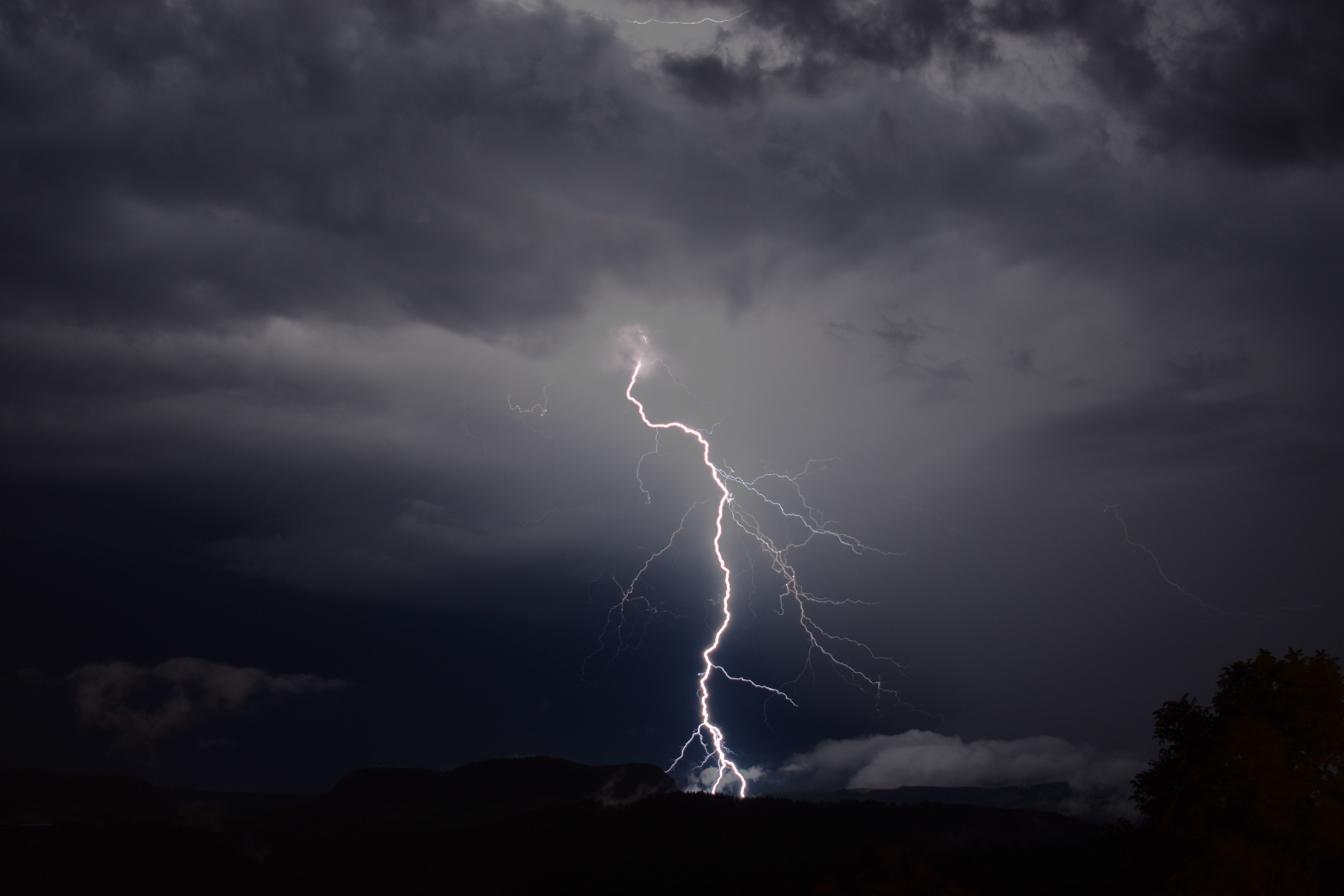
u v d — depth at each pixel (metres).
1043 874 30.81
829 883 25.86
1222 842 16.31
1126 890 19.53
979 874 30.70
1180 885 16.86
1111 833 20.78
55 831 36.91
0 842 35.31
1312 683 17.34
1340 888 16.59
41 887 32.25
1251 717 17.48
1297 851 16.30
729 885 34.72
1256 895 15.99
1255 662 18.69
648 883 37.06
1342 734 16.69
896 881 25.28
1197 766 17.84
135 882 34.09
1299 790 16.25
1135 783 19.66
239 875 37.84
